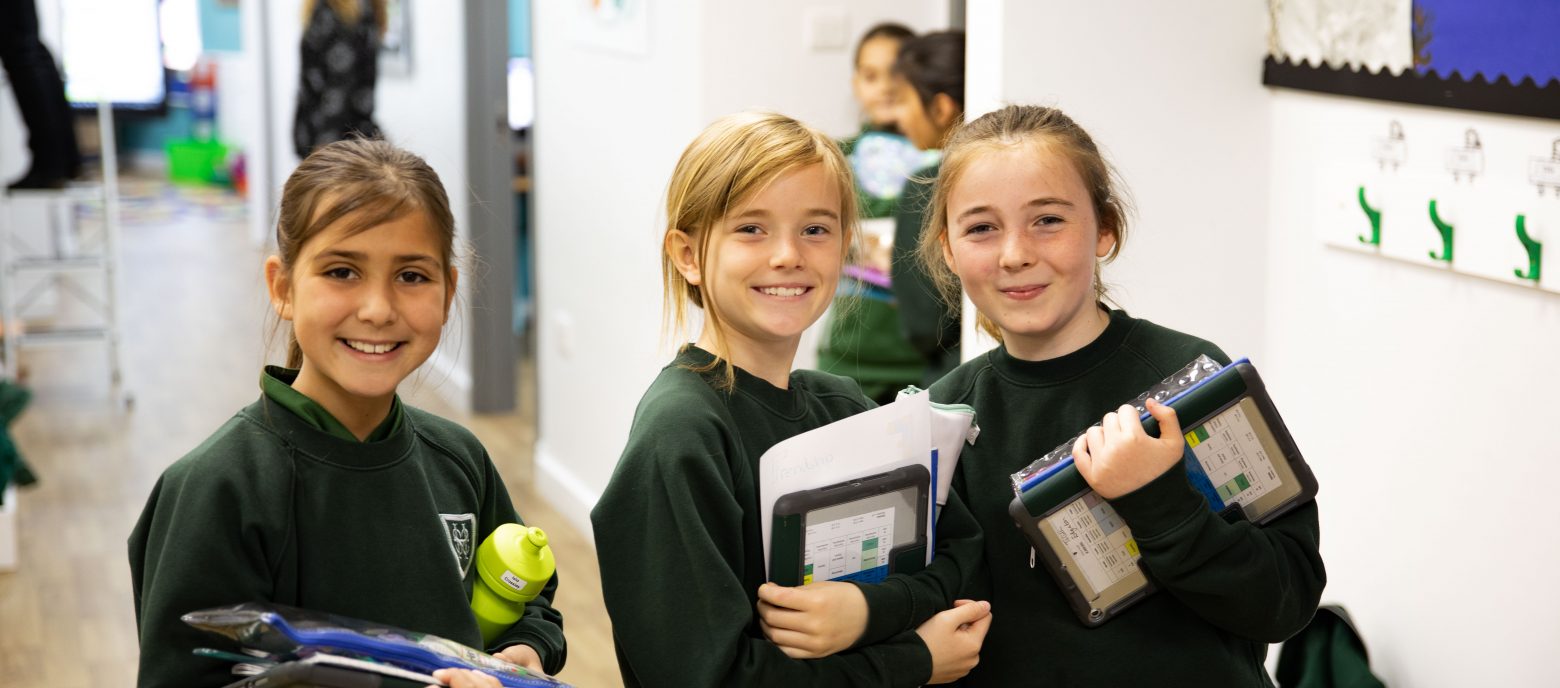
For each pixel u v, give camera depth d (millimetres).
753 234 1412
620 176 3947
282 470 1309
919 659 1413
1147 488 1400
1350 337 2328
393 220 1320
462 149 5418
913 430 1439
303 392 1371
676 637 1326
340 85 5223
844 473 1403
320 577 1319
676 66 3584
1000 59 2352
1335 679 2271
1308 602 1505
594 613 3617
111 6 5656
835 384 1593
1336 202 2311
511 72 6605
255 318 7289
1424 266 2164
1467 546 2121
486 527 1572
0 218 6879
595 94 4105
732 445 1394
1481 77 1988
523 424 5527
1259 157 2480
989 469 1590
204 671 1255
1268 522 1517
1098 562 1496
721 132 1450
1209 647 1526
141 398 5938
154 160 12367
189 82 12289
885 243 3184
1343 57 2242
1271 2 2414
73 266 5734
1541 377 1975
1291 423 2480
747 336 1451
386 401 1388
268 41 9211
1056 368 1578
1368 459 2309
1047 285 1509
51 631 3510
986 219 1515
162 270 8688
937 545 1528
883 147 3432
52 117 5590
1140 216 2441
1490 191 2012
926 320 2807
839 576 1421
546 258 4598
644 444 1375
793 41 3570
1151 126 2428
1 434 3947
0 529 3926
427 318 1356
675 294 1534
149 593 1261
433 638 1274
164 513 1293
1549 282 1927
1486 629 2098
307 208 1318
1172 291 2475
